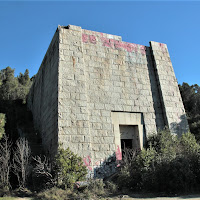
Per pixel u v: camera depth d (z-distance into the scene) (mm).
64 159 10516
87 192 9188
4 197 9281
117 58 15430
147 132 14430
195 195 8734
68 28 14633
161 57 16922
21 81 45875
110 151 12805
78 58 13953
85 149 11953
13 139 17266
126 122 14117
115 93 14414
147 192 9703
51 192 9312
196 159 10531
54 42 15203
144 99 15219
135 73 15664
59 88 12711
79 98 12945
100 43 15273
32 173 11523
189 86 31109
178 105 15906
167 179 9805
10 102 27078
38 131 18422
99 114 13414
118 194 9484
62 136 11727
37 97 21734
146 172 10047
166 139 13273
